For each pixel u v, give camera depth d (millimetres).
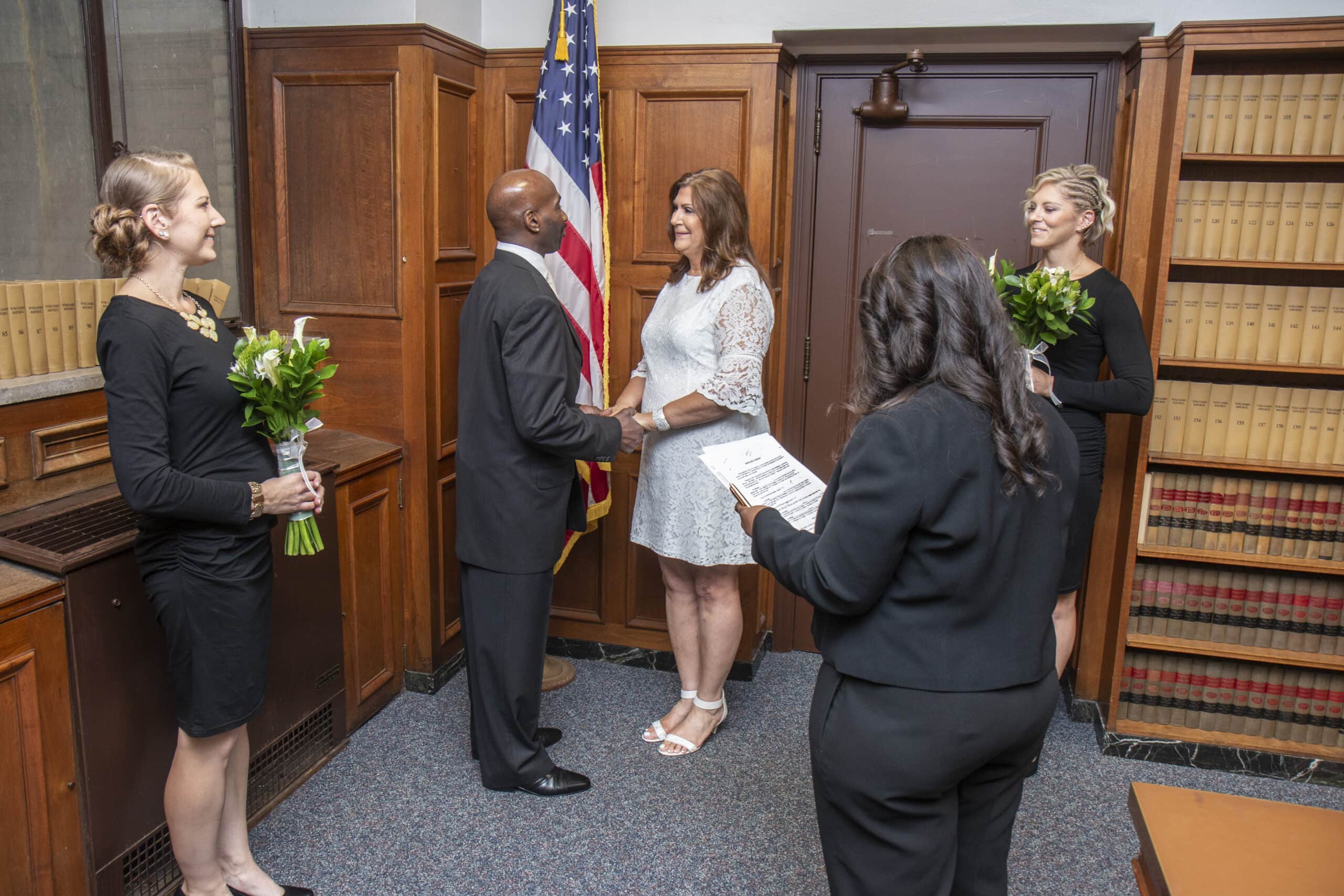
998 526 1240
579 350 2295
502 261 2225
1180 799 1327
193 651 1714
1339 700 2662
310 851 2184
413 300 2742
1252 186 2555
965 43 2895
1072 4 2664
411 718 2811
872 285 1346
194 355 1653
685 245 2455
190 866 1829
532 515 2227
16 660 1628
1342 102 2467
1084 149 2990
